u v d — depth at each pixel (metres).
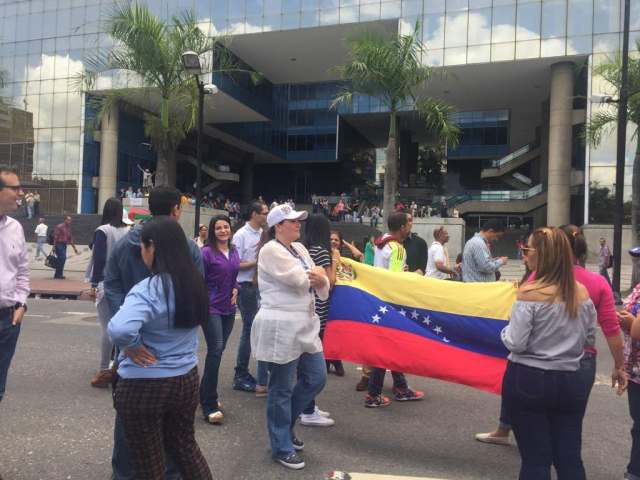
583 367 3.16
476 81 34.31
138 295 2.77
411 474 4.05
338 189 53.22
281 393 4.11
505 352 4.73
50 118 38.84
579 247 3.96
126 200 27.31
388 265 6.16
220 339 5.14
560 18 29.20
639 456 3.74
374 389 5.63
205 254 5.15
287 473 4.01
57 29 39.00
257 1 34.94
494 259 6.56
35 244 28.45
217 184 48.97
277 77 45.25
